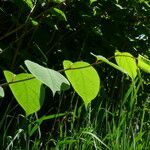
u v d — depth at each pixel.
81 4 3.33
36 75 0.70
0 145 2.59
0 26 3.15
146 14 3.74
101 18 3.53
